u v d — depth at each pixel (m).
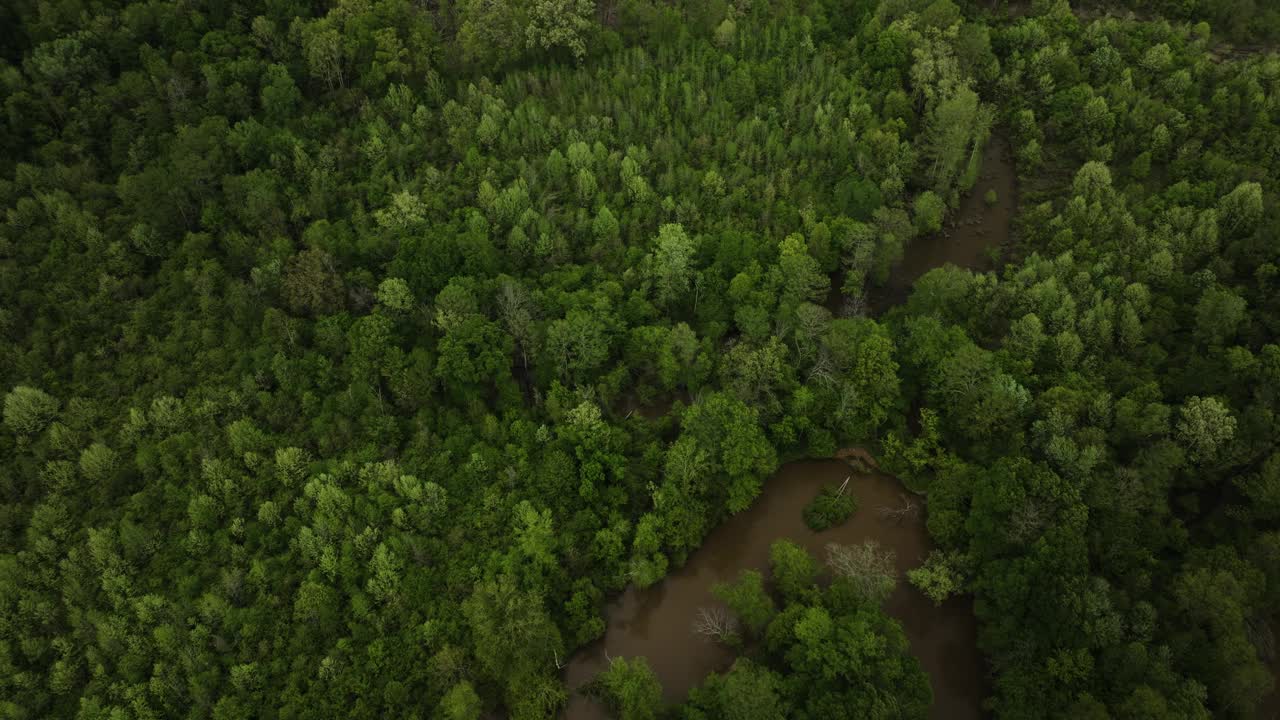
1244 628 101.44
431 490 120.44
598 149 169.25
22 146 157.50
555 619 115.44
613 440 128.38
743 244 151.00
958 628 117.12
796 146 172.88
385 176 163.12
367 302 146.25
